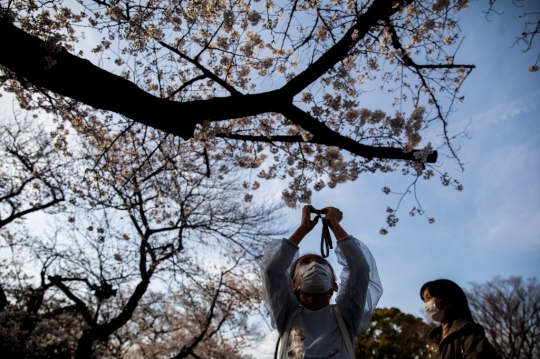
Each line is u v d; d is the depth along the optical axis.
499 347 18.98
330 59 3.55
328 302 2.11
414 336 21.50
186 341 13.38
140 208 8.13
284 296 2.05
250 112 3.47
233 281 12.20
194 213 9.58
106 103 2.93
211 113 3.31
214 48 4.69
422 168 4.30
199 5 4.61
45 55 2.65
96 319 10.56
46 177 8.73
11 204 9.43
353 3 4.48
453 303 2.65
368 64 5.12
